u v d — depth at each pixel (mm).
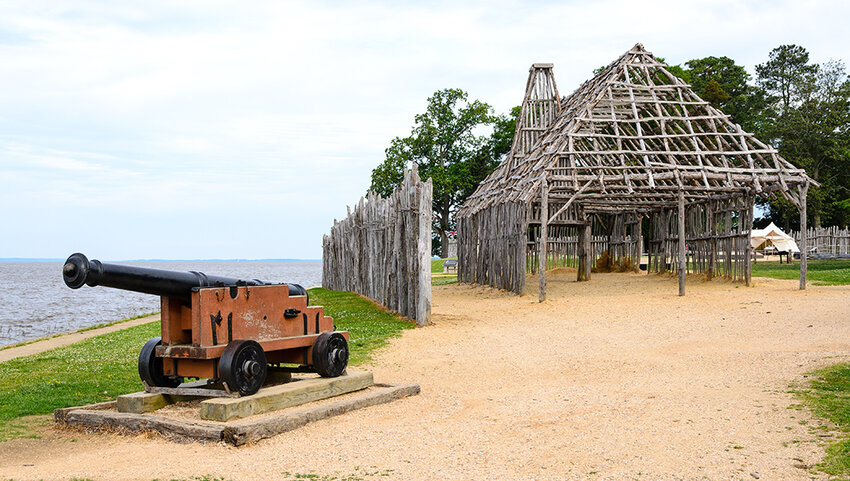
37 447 7375
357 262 27703
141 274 7605
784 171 21359
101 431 7887
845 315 14906
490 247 26812
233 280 8750
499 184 27078
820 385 8859
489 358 12375
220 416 7582
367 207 24797
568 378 10484
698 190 24219
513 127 59500
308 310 9445
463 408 8703
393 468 6285
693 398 8688
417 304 16781
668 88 24109
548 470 6176
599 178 21250
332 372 9406
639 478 5918
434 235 68688
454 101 60625
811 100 58625
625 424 7625
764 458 6332
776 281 23922
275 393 8250
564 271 33781
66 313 40156
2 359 15570
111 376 11578
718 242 24453
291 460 6555
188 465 6414
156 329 20781
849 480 5656
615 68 25141
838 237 46625
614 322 16172
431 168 59625
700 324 15219
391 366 11828
